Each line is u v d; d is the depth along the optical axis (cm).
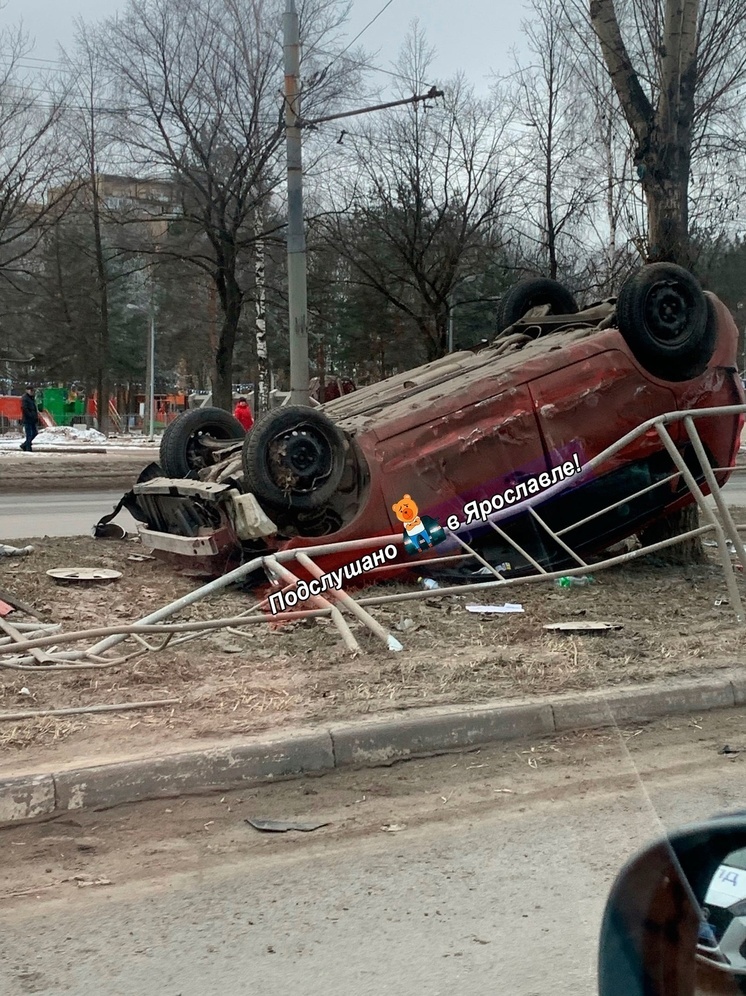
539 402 902
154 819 462
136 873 416
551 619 782
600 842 438
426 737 537
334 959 353
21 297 4062
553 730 564
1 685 596
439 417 882
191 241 2981
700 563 1044
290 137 1516
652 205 1020
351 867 421
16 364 4762
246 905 391
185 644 700
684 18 991
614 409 925
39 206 2862
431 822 463
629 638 719
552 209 2744
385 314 3353
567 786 499
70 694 585
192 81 2622
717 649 684
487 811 473
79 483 2131
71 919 380
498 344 1064
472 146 2709
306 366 1545
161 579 923
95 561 998
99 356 4275
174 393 7738
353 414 941
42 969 346
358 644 686
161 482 980
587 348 927
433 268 2736
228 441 1073
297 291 1534
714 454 977
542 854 429
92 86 3119
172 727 532
